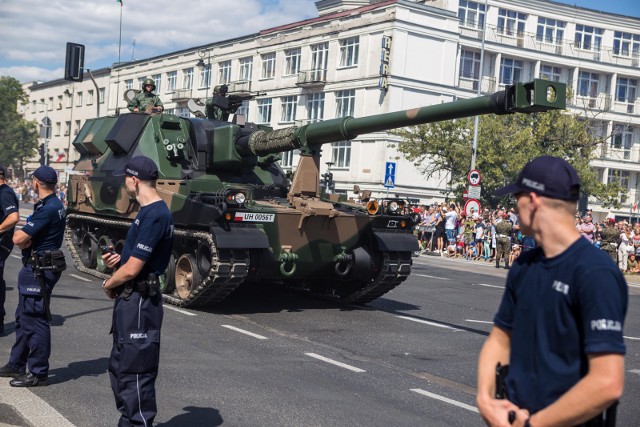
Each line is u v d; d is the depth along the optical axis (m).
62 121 74.06
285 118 49.72
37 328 6.64
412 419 6.31
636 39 55.97
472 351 9.42
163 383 7.06
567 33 53.97
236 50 53.16
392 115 9.82
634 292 19.33
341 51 45.75
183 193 11.69
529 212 2.98
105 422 5.80
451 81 44.81
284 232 11.27
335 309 12.34
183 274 11.98
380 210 12.25
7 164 75.38
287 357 8.49
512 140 36.50
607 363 2.65
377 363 8.46
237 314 11.37
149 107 15.16
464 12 50.16
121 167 13.74
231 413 6.22
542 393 2.86
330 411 6.41
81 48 20.23
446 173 45.28
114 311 5.01
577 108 49.22
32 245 6.57
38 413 5.82
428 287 16.70
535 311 2.92
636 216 54.78
